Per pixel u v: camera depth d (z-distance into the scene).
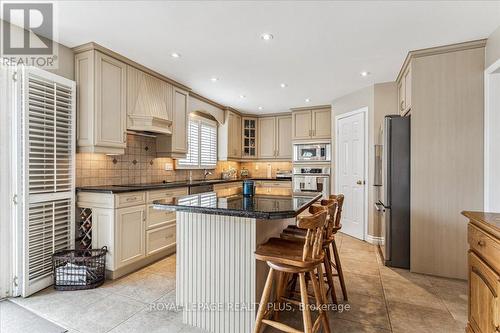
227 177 5.88
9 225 2.27
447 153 2.73
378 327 1.89
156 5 2.01
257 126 6.30
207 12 2.11
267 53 2.88
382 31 2.41
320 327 1.87
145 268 2.97
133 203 2.82
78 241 2.80
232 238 1.79
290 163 6.28
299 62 3.13
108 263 2.62
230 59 3.04
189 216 1.94
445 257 2.76
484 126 2.60
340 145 4.67
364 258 3.32
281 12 2.11
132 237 2.81
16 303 2.18
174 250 3.48
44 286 2.43
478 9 2.07
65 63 2.69
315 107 5.32
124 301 2.23
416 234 2.87
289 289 2.17
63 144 2.58
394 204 3.01
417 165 2.86
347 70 3.38
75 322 1.92
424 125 2.83
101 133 2.74
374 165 3.61
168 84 3.73
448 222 2.74
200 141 5.00
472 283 1.62
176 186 3.48
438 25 2.31
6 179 2.25
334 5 2.02
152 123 3.26
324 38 2.54
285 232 2.17
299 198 2.25
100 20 2.23
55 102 2.48
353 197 4.32
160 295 2.34
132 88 3.13
